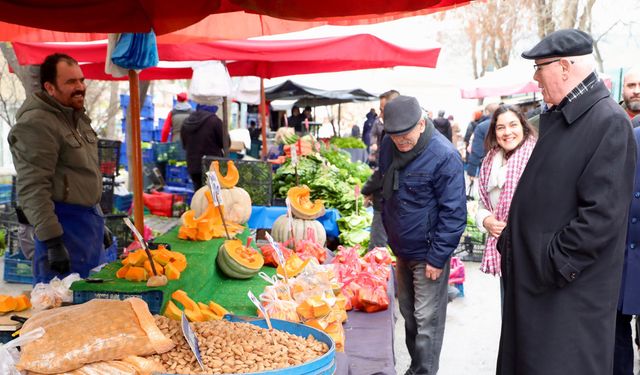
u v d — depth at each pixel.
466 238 9.97
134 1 3.53
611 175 2.92
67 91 4.32
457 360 5.75
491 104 12.34
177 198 12.49
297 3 3.34
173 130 14.47
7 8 3.36
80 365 2.33
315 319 3.44
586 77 3.09
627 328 4.46
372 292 4.43
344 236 7.38
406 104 4.26
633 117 5.14
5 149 16.67
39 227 4.17
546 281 3.08
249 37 6.21
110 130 18.78
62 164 4.38
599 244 2.93
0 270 7.99
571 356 3.04
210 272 4.07
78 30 3.62
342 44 6.62
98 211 4.72
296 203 5.88
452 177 4.32
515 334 3.23
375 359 3.51
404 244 4.53
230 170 5.47
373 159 16.70
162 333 2.57
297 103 21.16
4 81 17.12
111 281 3.24
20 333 2.50
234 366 2.46
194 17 3.70
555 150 3.11
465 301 7.72
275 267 5.00
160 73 10.55
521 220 3.21
